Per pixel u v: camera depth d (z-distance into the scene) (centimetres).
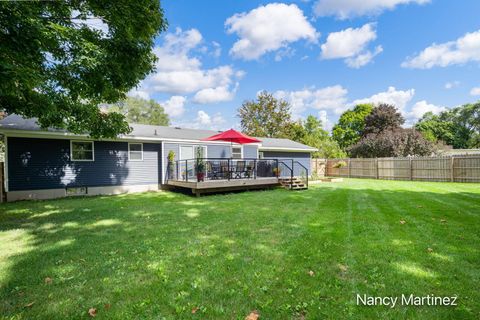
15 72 384
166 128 1612
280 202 848
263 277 304
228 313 238
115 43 615
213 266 337
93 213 691
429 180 1683
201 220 598
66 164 1076
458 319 225
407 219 580
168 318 232
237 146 1673
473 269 320
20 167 982
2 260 368
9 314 241
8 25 397
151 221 595
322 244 416
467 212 646
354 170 2195
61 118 689
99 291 280
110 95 695
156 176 1312
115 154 1195
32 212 713
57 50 532
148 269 331
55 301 262
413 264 336
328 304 249
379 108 3497
